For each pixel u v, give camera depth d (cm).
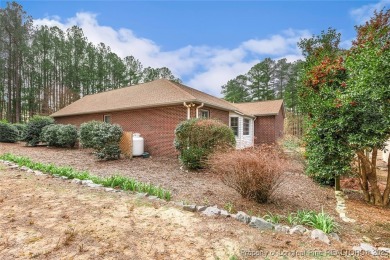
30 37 2891
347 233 381
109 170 792
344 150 548
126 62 4059
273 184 494
